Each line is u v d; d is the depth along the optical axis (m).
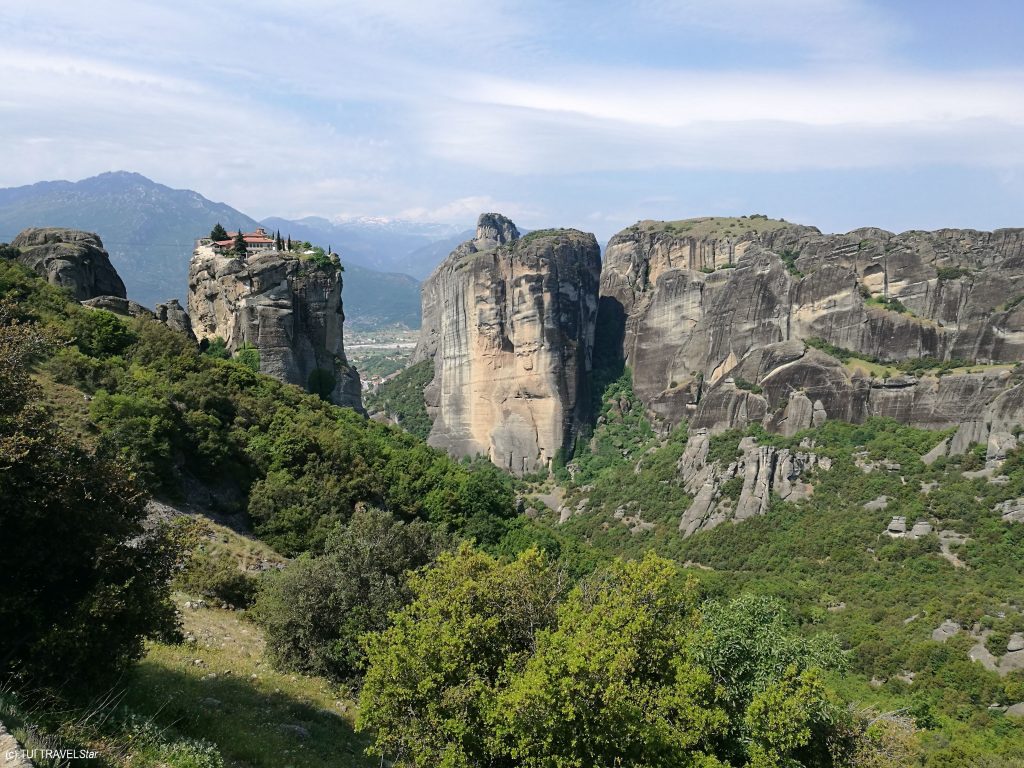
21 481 14.82
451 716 18.38
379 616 26.80
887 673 49.81
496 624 20.45
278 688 24.30
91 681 15.64
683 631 21.36
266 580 32.53
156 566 17.14
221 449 49.69
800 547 76.38
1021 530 65.06
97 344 57.88
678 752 17.58
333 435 62.44
